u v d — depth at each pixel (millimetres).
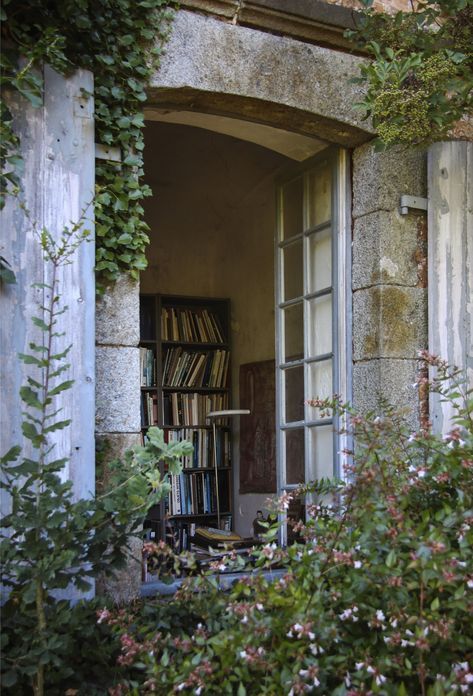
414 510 2598
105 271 3400
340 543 2465
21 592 2602
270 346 5941
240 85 3779
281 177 4684
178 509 6012
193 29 3678
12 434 3045
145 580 3760
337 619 2342
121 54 3473
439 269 4133
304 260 4496
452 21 3930
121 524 2723
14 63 3164
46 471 2600
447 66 3619
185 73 3643
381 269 4078
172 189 6379
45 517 2555
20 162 3096
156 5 3531
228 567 2896
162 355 6188
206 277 6660
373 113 3775
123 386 3420
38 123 3191
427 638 2166
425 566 2162
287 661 2281
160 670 2359
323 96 3994
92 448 3180
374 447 2504
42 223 3162
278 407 4621
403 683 2195
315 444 4355
